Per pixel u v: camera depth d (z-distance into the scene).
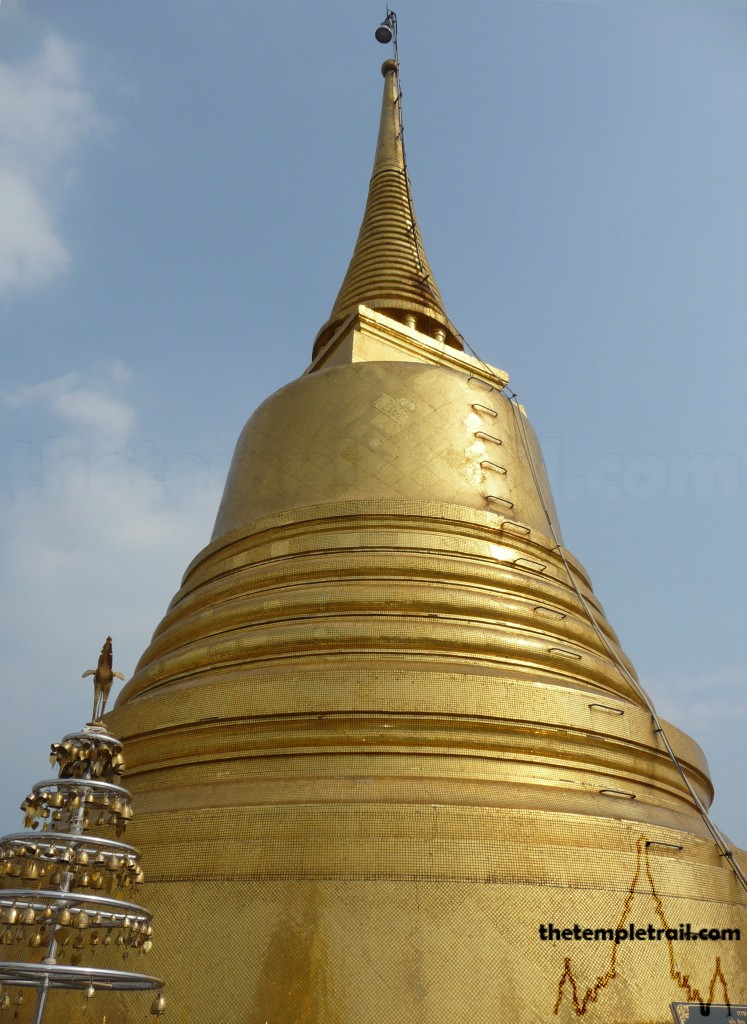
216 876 10.19
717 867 11.97
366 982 9.23
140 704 13.28
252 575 15.66
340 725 12.02
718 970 10.66
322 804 10.59
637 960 10.02
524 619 14.74
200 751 12.41
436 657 13.38
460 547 15.70
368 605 14.19
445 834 10.25
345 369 19.20
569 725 12.55
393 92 32.75
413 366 19.33
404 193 28.44
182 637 15.55
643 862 10.89
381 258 26.05
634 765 13.12
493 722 12.16
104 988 7.69
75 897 6.78
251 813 10.59
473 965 9.38
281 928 9.66
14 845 7.59
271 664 13.44
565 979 9.53
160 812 11.02
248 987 9.34
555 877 10.20
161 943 9.82
